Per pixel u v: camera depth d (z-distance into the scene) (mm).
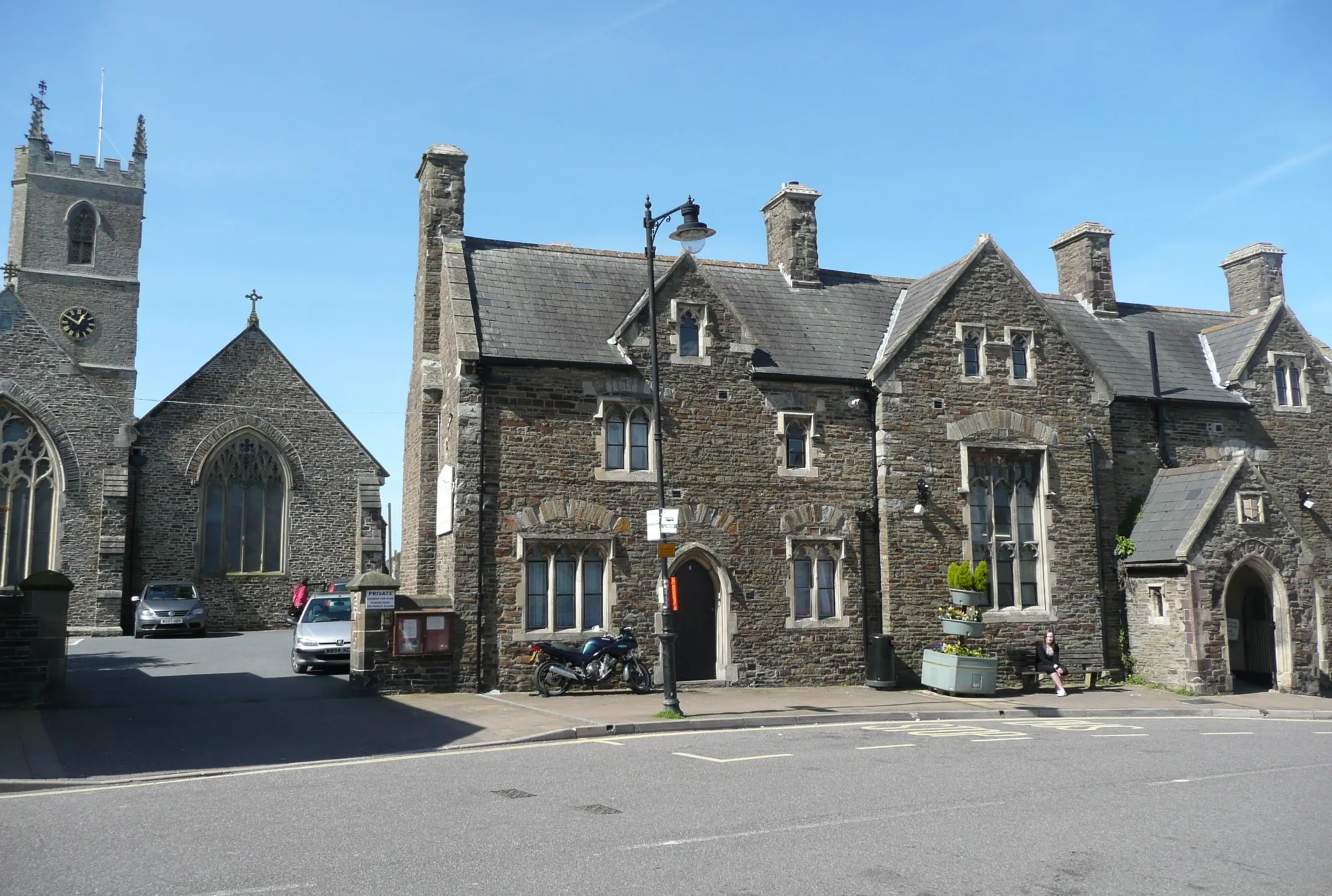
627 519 20859
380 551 39625
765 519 21688
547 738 14602
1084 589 23438
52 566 35219
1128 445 25109
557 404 20719
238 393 39844
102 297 51688
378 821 9211
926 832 8891
